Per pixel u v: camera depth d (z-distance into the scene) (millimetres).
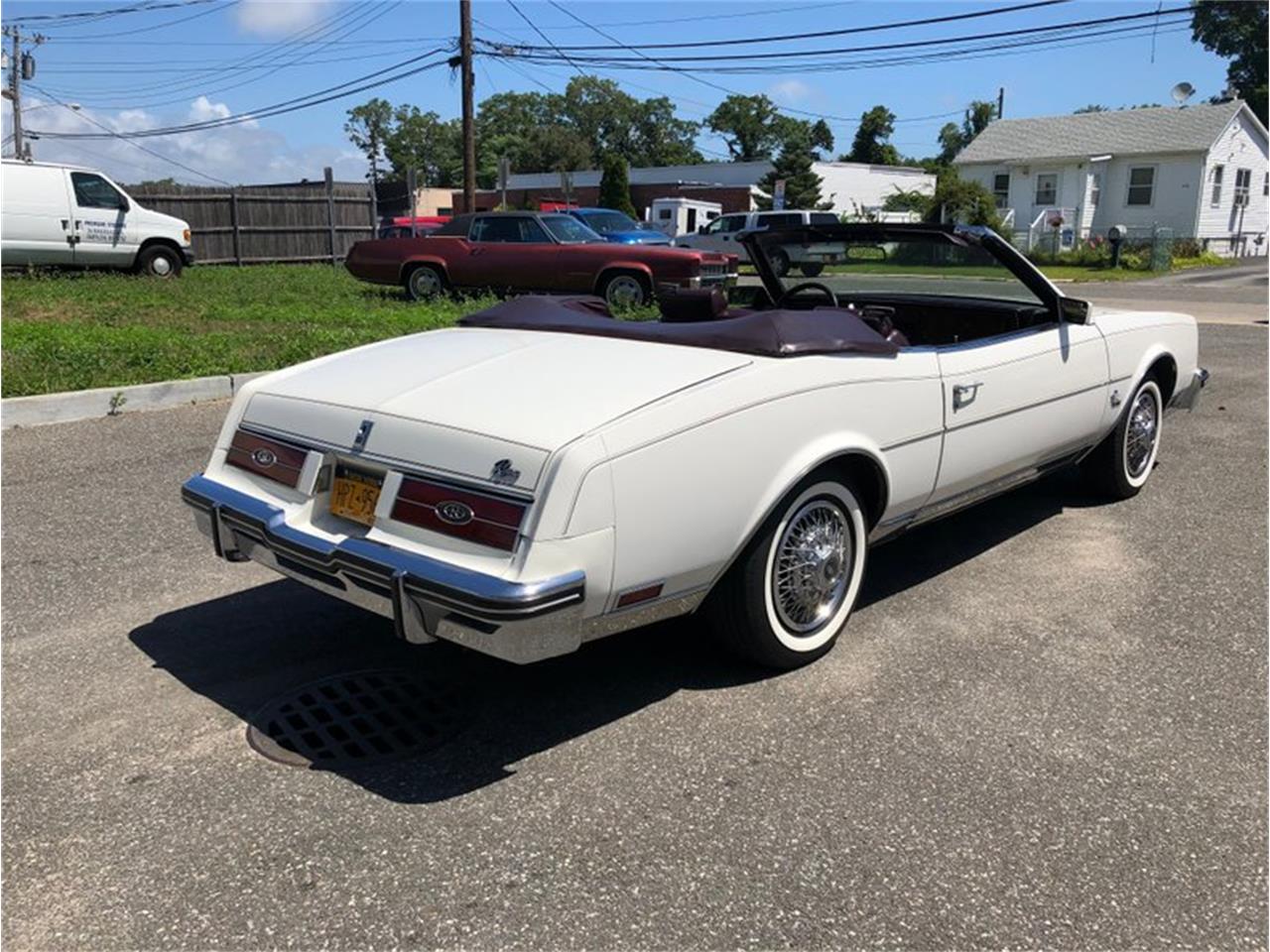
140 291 14906
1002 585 4301
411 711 3242
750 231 4941
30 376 7582
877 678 3453
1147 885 2430
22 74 42125
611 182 46656
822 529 3482
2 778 2842
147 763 2926
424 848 2551
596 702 3297
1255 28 51719
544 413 2861
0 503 5246
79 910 2330
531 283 13938
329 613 3992
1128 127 35594
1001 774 2883
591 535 2713
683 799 2754
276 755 2971
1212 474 6012
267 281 17328
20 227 15938
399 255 14641
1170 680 3441
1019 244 33594
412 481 2898
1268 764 2941
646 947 2221
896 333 4020
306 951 2207
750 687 3395
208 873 2457
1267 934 2271
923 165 83375
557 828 2631
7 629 3795
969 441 3988
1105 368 4816
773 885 2422
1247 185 36938
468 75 23625
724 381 3061
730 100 98812
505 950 2211
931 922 2303
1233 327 13445
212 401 7770
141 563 4465
